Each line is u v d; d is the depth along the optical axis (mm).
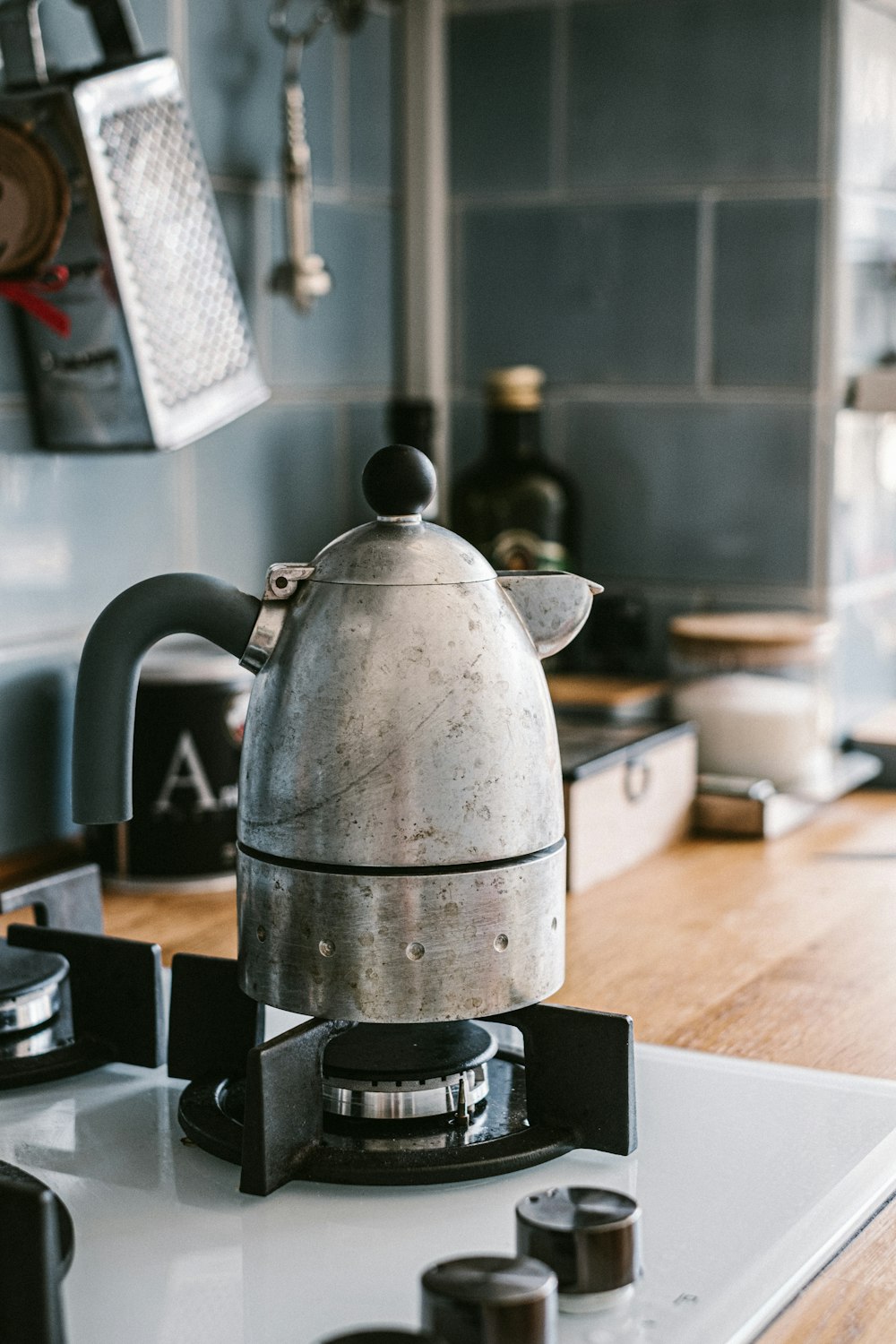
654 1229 538
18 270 1015
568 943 971
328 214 1397
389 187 1483
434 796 548
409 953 554
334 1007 562
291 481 1374
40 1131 625
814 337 1355
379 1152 574
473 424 1521
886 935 991
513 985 573
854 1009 844
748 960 937
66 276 1026
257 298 1313
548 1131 594
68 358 1071
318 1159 569
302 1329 469
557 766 593
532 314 1478
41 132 1008
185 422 1110
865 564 1453
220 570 1292
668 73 1384
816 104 1326
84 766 592
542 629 596
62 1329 442
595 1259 476
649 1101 661
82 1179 579
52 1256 436
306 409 1385
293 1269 508
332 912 555
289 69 1276
